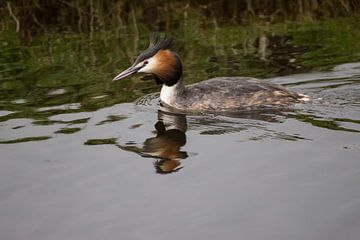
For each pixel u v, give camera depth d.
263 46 19.39
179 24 21.91
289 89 15.66
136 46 19.92
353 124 13.25
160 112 14.88
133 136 13.41
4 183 11.55
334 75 16.52
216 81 15.54
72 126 14.05
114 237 9.74
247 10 22.89
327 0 22.89
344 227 9.62
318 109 14.30
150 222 10.07
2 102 15.86
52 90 16.61
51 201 10.88
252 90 15.04
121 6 23.50
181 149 12.60
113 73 17.70
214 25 21.66
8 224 10.26
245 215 10.11
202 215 10.17
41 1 23.86
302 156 11.92
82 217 10.34
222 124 13.90
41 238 9.84
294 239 9.42
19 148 12.95
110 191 11.09
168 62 15.40
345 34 19.89
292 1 23.12
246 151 12.30
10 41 21.08
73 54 19.55
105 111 14.96
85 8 23.44
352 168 11.31
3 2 23.80
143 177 11.51
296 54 18.42
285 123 13.63
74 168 11.99
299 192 10.67
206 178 11.34
